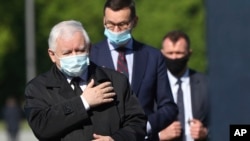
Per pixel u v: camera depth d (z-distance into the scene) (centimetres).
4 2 7850
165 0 7188
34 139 5300
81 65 912
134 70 1110
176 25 7119
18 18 7888
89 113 914
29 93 930
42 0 7731
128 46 1114
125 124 936
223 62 945
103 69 948
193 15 7138
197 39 7019
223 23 940
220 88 948
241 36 937
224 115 951
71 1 7581
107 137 902
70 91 925
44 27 7738
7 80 8012
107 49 1113
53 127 902
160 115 1120
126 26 1077
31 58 6562
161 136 1227
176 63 1300
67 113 902
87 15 7444
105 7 1083
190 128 1284
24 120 7600
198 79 1308
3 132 6247
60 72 931
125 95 939
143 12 7175
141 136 933
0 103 8056
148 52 1126
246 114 942
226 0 937
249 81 939
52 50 921
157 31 7144
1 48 7806
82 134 909
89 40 924
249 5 928
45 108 918
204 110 1299
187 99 1302
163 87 1130
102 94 914
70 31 913
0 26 7838
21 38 7900
